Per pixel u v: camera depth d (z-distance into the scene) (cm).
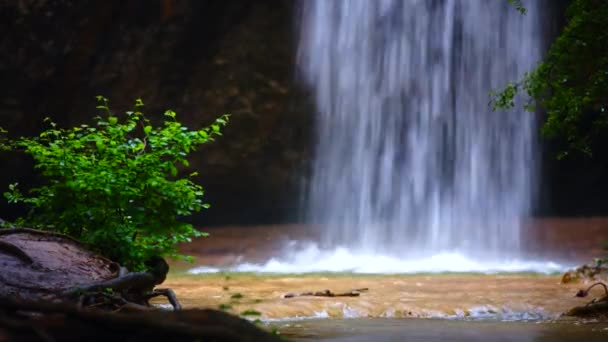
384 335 782
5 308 423
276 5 2809
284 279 1493
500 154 3009
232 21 2770
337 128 2989
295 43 2861
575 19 1092
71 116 2655
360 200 3038
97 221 925
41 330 412
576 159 2998
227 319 443
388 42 3011
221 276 1619
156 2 2648
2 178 2622
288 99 2880
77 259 805
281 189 2973
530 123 2989
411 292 1168
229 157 2844
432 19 3008
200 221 3000
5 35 2511
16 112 2564
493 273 1684
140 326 419
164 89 2731
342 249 2545
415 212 3041
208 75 2777
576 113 1091
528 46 2916
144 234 966
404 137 3047
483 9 2966
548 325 869
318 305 994
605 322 896
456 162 3030
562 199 3050
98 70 2644
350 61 2972
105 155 938
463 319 930
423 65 3017
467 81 3005
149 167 930
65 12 2550
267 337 439
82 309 427
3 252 757
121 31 2645
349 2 2948
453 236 2794
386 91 3023
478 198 3017
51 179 965
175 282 1402
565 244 2461
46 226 933
